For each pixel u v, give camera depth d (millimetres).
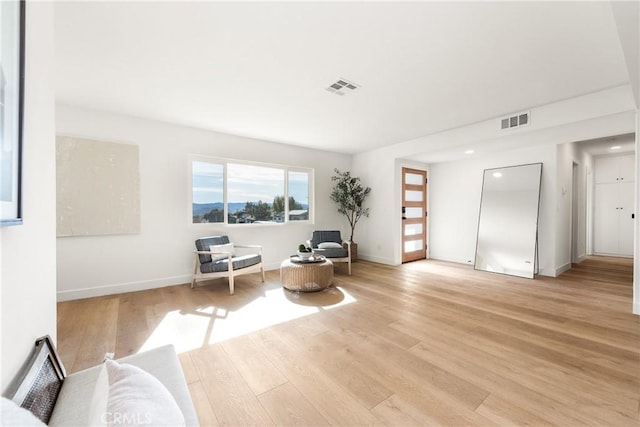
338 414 1416
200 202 4207
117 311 2840
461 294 3424
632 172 5879
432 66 2340
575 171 5289
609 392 1565
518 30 1877
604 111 2801
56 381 1038
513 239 4496
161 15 1713
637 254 2701
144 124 3635
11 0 792
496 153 4922
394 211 5258
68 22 1760
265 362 1896
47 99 1143
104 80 2562
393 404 1483
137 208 3570
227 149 4371
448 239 5730
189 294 3436
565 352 2008
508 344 2133
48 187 1158
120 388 656
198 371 1792
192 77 2510
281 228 5059
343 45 2043
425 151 4648
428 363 1876
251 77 2516
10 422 506
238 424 1349
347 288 3705
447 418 1382
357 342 2180
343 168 6004
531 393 1563
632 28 1518
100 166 3330
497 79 2574
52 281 1213
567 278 4172
